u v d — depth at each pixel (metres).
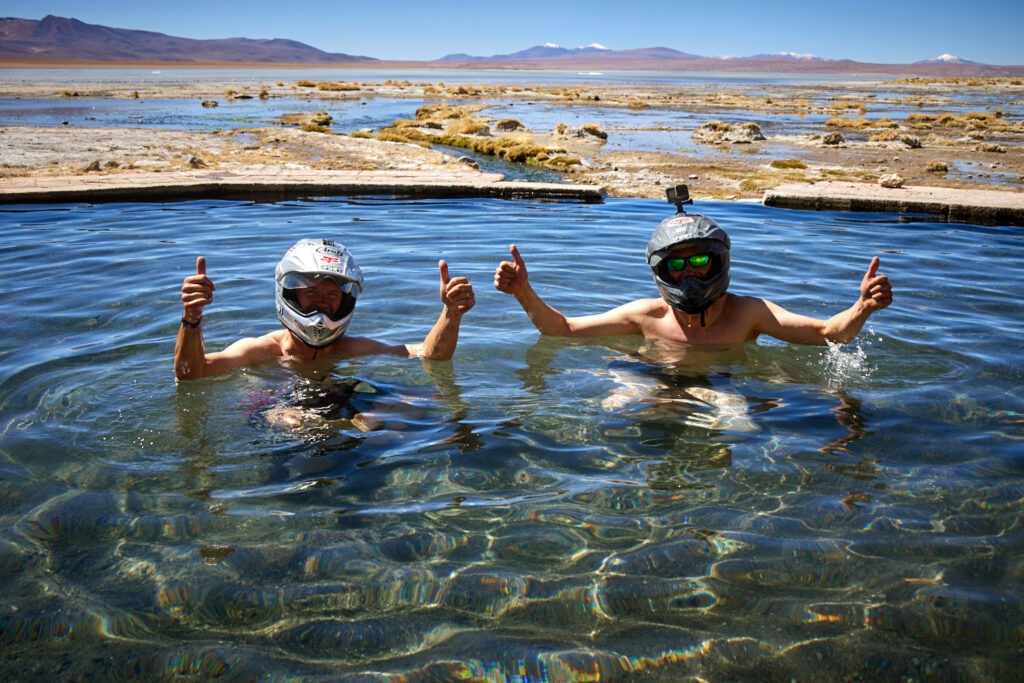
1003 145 25.39
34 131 22.77
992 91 97.19
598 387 4.73
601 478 3.59
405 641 2.48
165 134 22.92
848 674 2.33
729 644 2.46
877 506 3.32
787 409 4.39
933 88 108.81
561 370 5.00
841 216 11.50
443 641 2.48
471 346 5.40
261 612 2.61
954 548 2.99
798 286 7.11
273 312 5.99
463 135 26.12
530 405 4.45
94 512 3.23
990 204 11.17
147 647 2.44
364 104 47.06
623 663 2.38
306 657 2.40
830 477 3.58
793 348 5.36
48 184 12.27
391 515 3.24
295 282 4.60
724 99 61.59
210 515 3.23
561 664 2.38
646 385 4.75
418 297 6.54
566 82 125.69
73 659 2.38
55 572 2.82
